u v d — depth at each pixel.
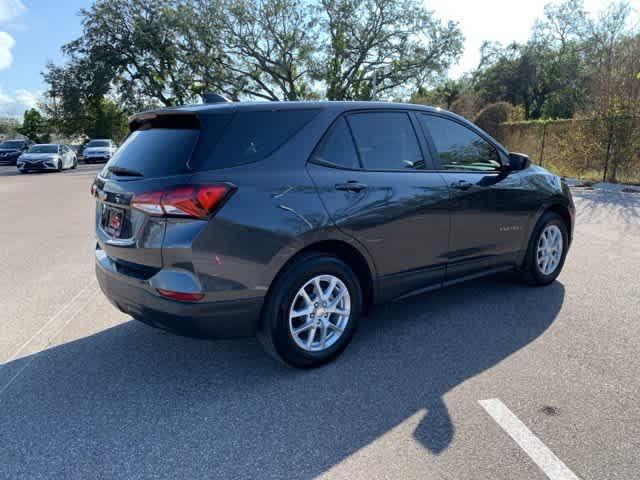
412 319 4.02
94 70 41.12
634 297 4.45
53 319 4.13
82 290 4.91
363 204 3.19
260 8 37.66
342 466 2.25
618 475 2.17
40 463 2.30
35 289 4.95
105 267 3.14
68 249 6.68
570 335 3.64
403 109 3.69
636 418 2.59
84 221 8.92
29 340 3.71
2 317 4.18
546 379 3.00
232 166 2.77
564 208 4.80
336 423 2.59
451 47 38.88
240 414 2.68
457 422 2.57
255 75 40.00
